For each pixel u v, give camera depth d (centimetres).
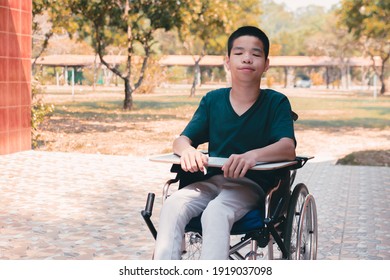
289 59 7188
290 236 384
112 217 705
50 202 781
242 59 379
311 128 2302
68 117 2339
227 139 387
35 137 1356
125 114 2566
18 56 1232
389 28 4003
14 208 741
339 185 968
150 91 4150
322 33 7044
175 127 2097
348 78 6944
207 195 378
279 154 367
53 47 4747
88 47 4822
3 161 1123
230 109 388
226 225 351
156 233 373
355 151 1566
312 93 5531
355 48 5872
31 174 994
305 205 403
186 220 364
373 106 3662
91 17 2630
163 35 6256
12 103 1220
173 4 2694
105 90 4741
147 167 1115
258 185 382
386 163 1303
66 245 583
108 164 1138
